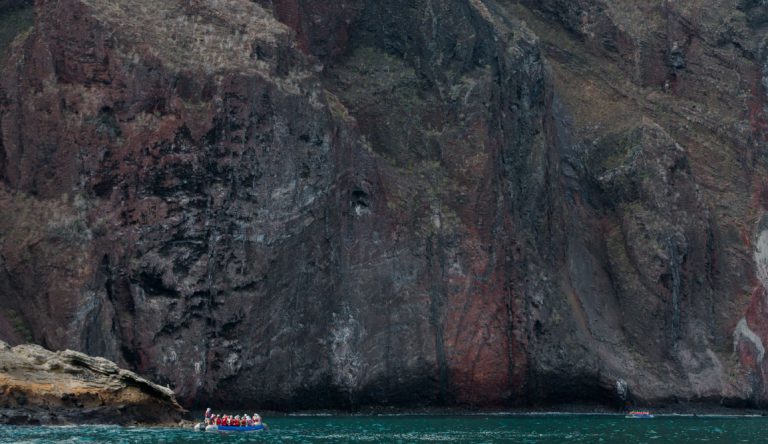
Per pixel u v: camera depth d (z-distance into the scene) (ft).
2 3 609.42
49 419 401.49
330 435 434.71
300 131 557.74
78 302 497.46
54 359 419.13
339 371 553.64
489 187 625.00
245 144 536.01
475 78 652.89
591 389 631.97
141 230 509.76
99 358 428.56
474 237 611.47
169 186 517.14
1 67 564.71
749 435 499.92
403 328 575.79
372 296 572.10
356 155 585.63
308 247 552.41
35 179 524.93
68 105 525.34
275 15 619.26
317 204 558.56
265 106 545.03
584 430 504.84
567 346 622.54
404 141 633.20
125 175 515.50
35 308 501.56
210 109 529.86
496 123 651.25
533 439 448.24
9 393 397.80
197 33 554.05
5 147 533.55
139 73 527.81
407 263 588.50
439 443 417.49
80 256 504.84
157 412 435.12
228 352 517.96
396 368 569.23
